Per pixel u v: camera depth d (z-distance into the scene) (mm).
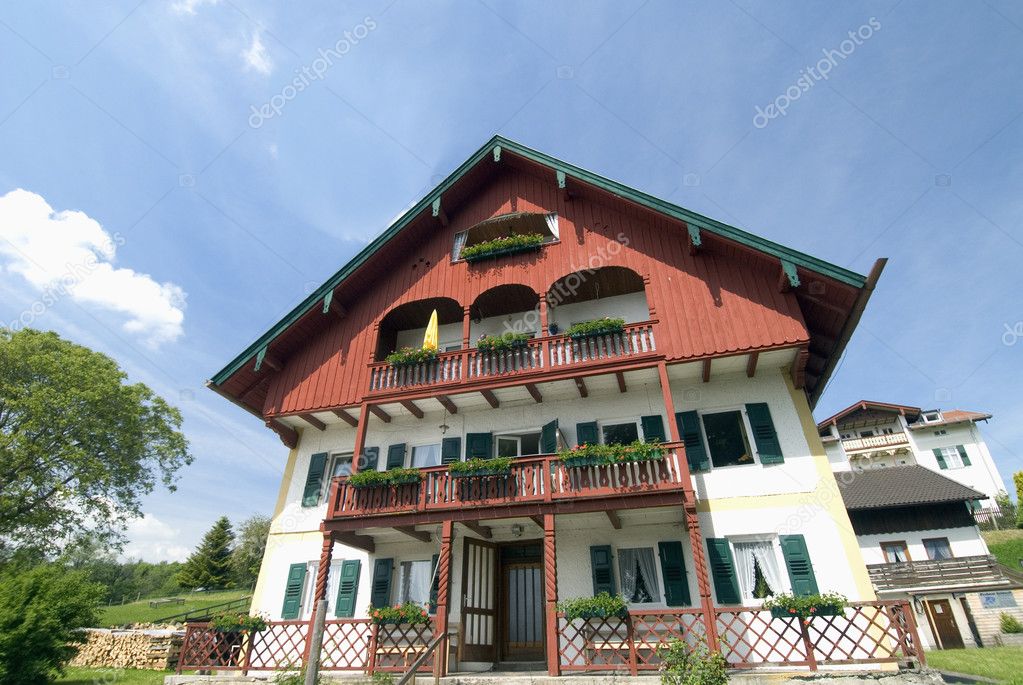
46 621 12664
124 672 16578
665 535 12031
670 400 11758
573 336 13320
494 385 13344
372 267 16484
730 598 10812
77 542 27781
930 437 40781
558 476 11469
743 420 12688
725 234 12875
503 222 16406
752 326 12336
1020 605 21656
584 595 11875
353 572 13531
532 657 12328
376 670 10766
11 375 26719
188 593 52031
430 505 11922
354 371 15172
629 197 14297
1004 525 35875
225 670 11531
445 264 16156
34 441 26219
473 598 12305
